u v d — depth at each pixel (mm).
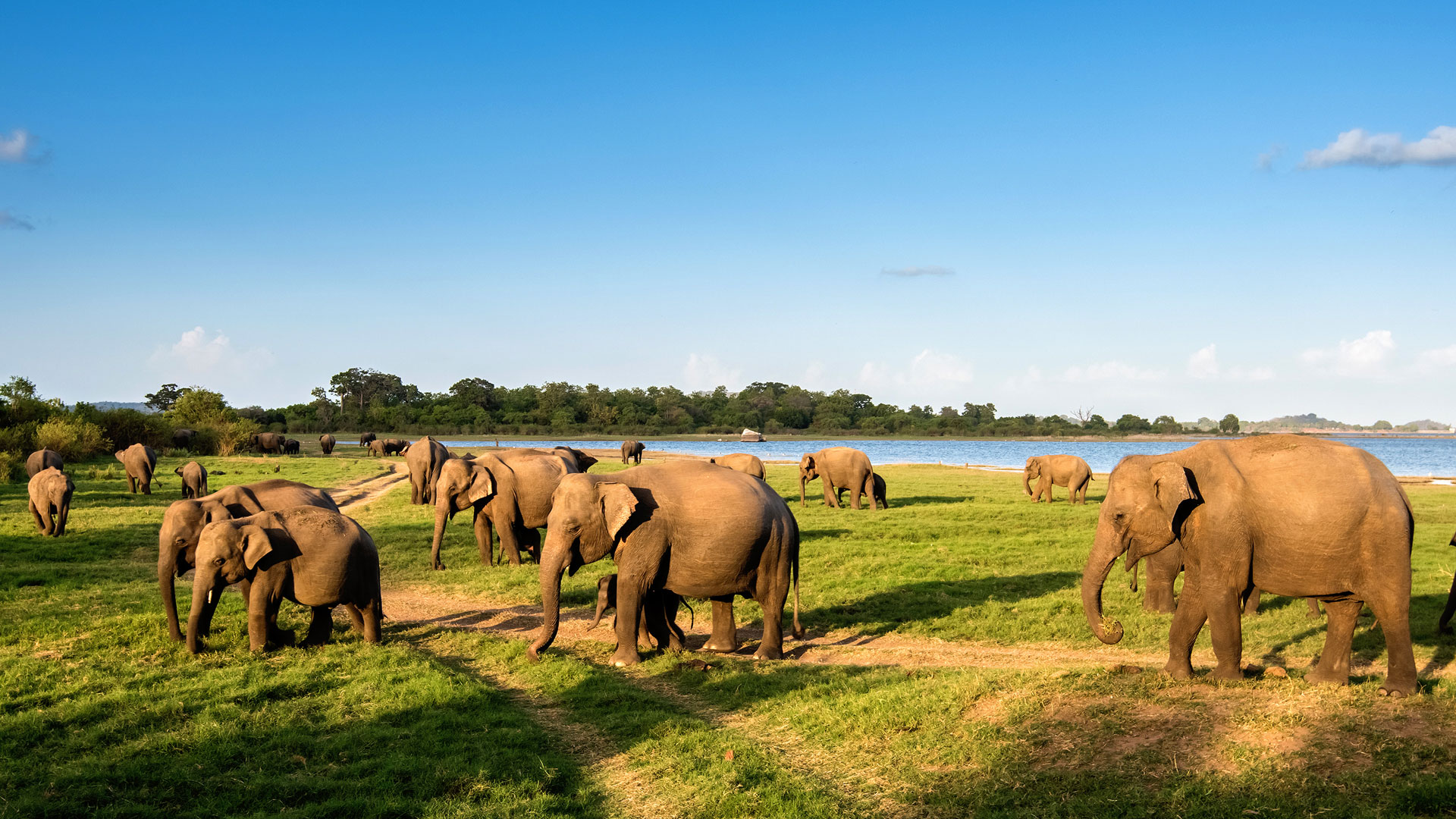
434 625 13164
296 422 148000
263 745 7727
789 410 187250
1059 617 12867
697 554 10750
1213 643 8234
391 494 34719
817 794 6664
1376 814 5391
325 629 11648
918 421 187500
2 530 22375
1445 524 23734
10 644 11336
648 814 6547
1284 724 6719
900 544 20828
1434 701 7090
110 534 21766
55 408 54594
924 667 10422
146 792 6691
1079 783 6320
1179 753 6539
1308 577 7715
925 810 6332
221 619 12742
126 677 9688
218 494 12297
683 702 9320
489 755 7535
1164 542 8695
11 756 7438
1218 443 8531
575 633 12719
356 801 6488
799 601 11891
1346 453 7910
